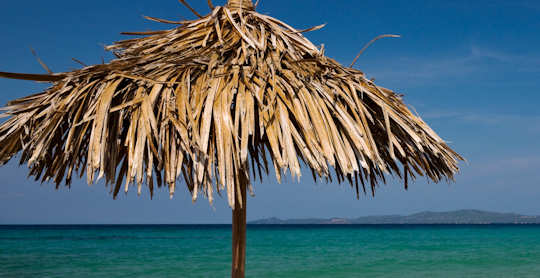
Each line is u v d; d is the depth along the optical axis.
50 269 12.58
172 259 15.11
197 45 2.68
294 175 1.95
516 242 24.53
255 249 19.69
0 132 2.34
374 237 31.45
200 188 1.93
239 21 2.91
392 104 2.60
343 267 13.15
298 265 13.59
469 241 25.91
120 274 11.69
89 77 2.29
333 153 2.10
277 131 2.08
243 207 2.83
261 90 2.22
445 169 2.70
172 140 2.04
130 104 2.11
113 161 2.08
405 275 11.55
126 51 2.74
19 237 30.44
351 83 2.48
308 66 2.53
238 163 1.96
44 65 2.39
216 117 2.06
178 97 2.17
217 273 11.93
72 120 2.29
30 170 2.52
